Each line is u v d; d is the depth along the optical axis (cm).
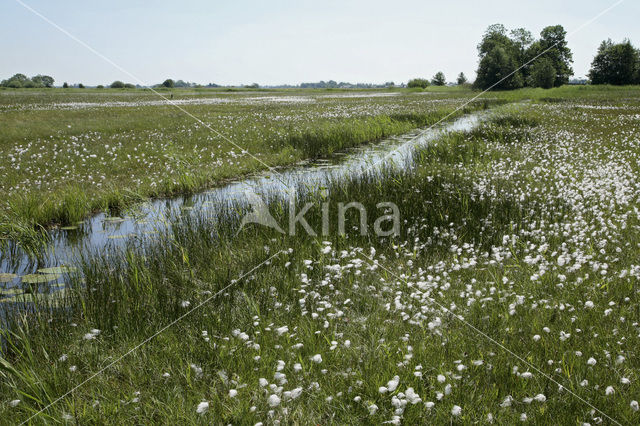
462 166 1084
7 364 320
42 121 1994
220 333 411
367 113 2422
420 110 2630
